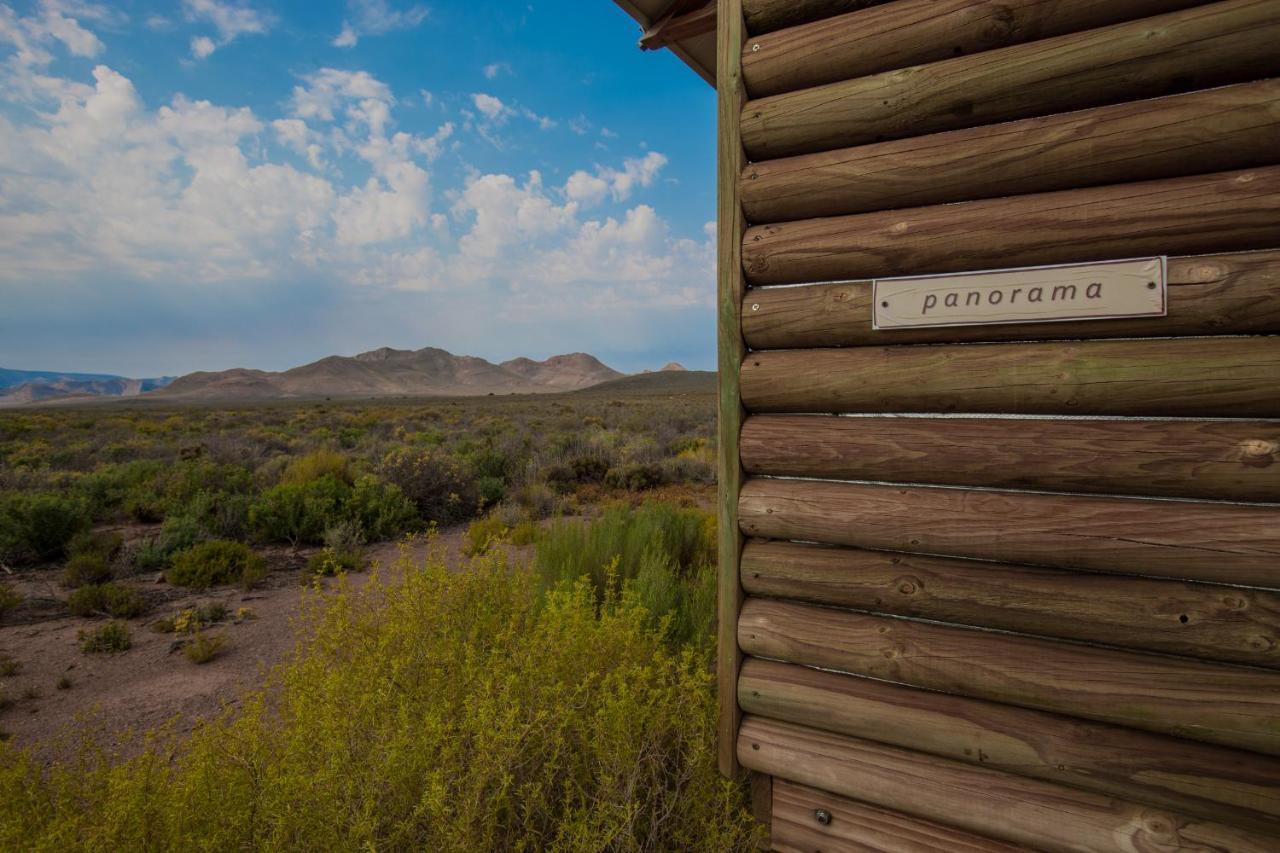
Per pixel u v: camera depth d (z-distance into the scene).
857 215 2.24
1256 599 1.70
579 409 45.44
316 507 8.77
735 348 2.41
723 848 2.18
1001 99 2.01
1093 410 1.91
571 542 5.21
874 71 2.21
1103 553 1.85
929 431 2.10
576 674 2.71
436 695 2.53
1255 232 1.72
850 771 2.17
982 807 1.98
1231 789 1.70
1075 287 1.90
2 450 17.25
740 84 2.41
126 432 24.98
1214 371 1.75
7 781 2.10
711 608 4.04
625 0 2.83
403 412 41.09
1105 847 1.84
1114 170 1.87
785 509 2.29
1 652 4.94
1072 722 1.90
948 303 2.06
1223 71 1.77
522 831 2.21
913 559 2.12
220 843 1.96
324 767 2.07
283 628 5.48
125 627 5.22
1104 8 1.88
